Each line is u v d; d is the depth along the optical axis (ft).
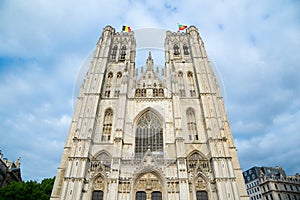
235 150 172.14
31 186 192.65
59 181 155.53
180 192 139.03
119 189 144.05
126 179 147.95
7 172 263.90
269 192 307.37
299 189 318.86
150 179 152.05
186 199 136.15
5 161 290.76
